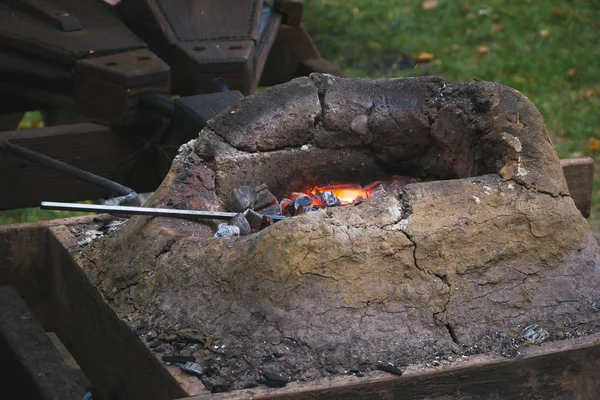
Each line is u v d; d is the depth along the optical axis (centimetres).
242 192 427
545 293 382
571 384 369
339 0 1242
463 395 355
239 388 344
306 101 446
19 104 674
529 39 1177
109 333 408
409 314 364
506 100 419
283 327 356
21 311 456
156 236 405
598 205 858
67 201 617
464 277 374
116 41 641
